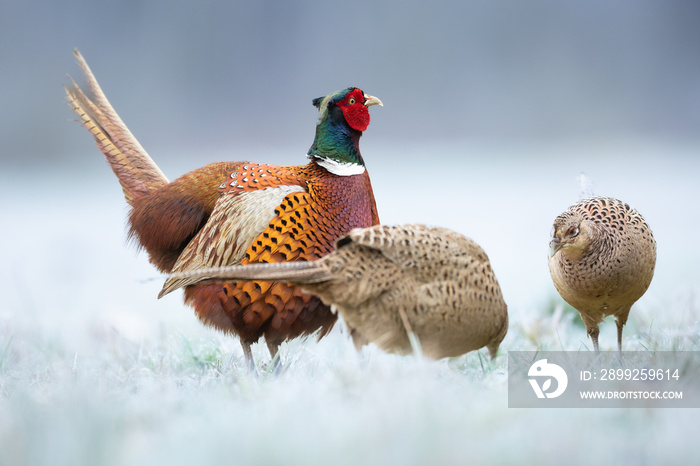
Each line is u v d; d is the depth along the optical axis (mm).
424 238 10945
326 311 11203
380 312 10945
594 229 11164
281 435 10570
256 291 11172
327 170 11258
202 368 11203
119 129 11492
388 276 10930
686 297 11641
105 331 11805
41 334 11664
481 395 10805
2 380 11055
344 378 10828
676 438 10578
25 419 10664
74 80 11508
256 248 11180
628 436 10609
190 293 11250
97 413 10656
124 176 11469
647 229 11227
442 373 10961
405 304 10938
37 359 11336
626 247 11172
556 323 11547
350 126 11273
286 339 11227
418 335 10977
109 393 10828
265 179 11250
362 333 10992
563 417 10680
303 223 11203
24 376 11055
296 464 10516
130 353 11398
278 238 11188
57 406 10750
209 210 11281
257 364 11227
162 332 11617
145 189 11453
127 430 10648
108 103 11516
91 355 11461
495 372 11016
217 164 11328
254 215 11188
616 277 11172
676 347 11109
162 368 11156
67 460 10539
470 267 10969
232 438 10570
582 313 11266
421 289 10938
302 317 11195
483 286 10984
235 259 11188
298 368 11078
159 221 11305
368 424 10586
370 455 10523
